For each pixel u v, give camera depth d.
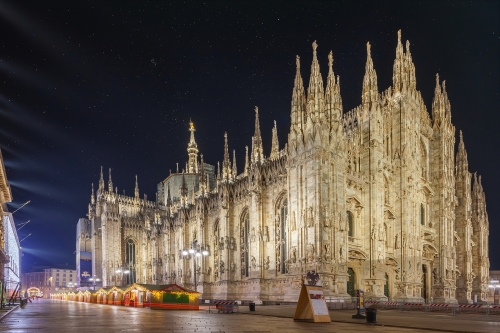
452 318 31.84
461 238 78.38
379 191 58.34
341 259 51.62
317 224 49.75
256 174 63.56
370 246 56.16
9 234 99.06
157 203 111.00
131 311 40.81
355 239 56.03
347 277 51.84
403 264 59.47
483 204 88.31
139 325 23.22
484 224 87.31
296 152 54.66
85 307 52.72
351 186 56.62
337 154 53.88
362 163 59.94
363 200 58.03
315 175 51.09
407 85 66.38
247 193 68.44
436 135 72.00
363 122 61.16
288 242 54.72
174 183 118.19
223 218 71.19
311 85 54.84
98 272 110.94
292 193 54.84
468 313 42.03
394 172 62.97
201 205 78.38
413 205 62.81
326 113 55.16
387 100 66.88
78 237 121.38
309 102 54.19
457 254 78.00
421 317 32.38
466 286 75.81
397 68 66.81
